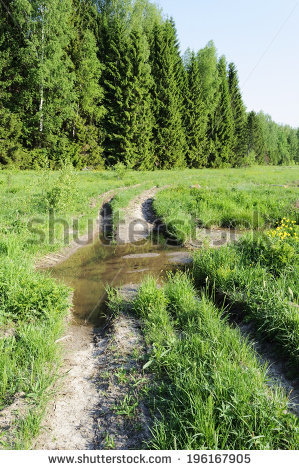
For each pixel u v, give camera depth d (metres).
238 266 6.55
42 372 3.74
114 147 36.72
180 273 7.31
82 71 33.00
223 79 55.56
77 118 32.72
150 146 39.25
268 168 54.41
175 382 3.50
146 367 3.94
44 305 5.20
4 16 28.09
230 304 5.46
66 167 13.24
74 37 31.22
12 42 28.41
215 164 49.72
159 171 36.56
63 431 3.10
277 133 111.69
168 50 41.09
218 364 3.63
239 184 22.59
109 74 37.03
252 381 3.34
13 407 3.31
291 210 12.31
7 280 5.48
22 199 11.88
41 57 27.73
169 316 5.13
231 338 4.21
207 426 2.77
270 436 2.80
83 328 5.18
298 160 112.44
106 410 3.37
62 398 3.54
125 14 39.91
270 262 6.61
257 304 4.99
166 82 40.53
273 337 4.40
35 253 8.16
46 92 29.92
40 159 27.73
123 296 6.11
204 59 49.81
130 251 9.27
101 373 3.98
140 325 5.00
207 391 3.23
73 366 4.15
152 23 45.28
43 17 27.77
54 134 32.12
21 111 29.11
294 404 3.27
